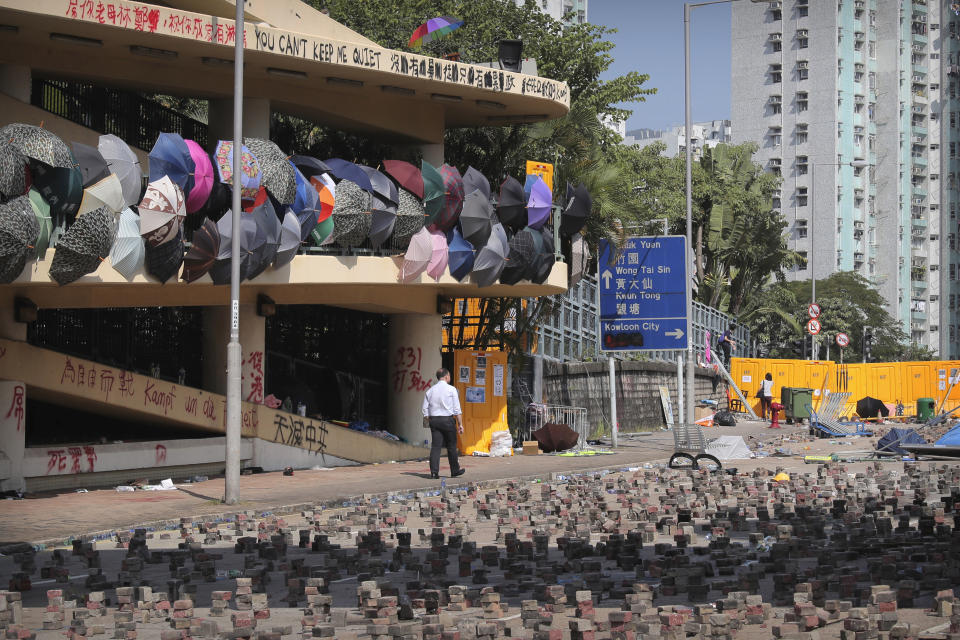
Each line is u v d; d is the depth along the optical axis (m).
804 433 38.06
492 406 27.77
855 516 14.23
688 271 29.97
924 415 48.50
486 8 39.78
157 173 17.94
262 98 22.33
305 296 23.14
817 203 110.56
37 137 15.79
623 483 20.20
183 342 22.41
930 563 10.30
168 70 20.81
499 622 8.24
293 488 19.03
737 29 114.38
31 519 14.80
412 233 22.58
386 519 14.89
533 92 24.36
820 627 7.97
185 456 20.64
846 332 78.88
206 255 18.62
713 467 24.59
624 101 42.00
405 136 25.22
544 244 25.33
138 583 10.05
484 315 29.69
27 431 20.56
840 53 110.81
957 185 118.94
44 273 16.55
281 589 9.98
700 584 9.34
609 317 30.45
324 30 23.52
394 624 8.04
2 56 18.73
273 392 24.11
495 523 14.95
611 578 10.15
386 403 27.47
